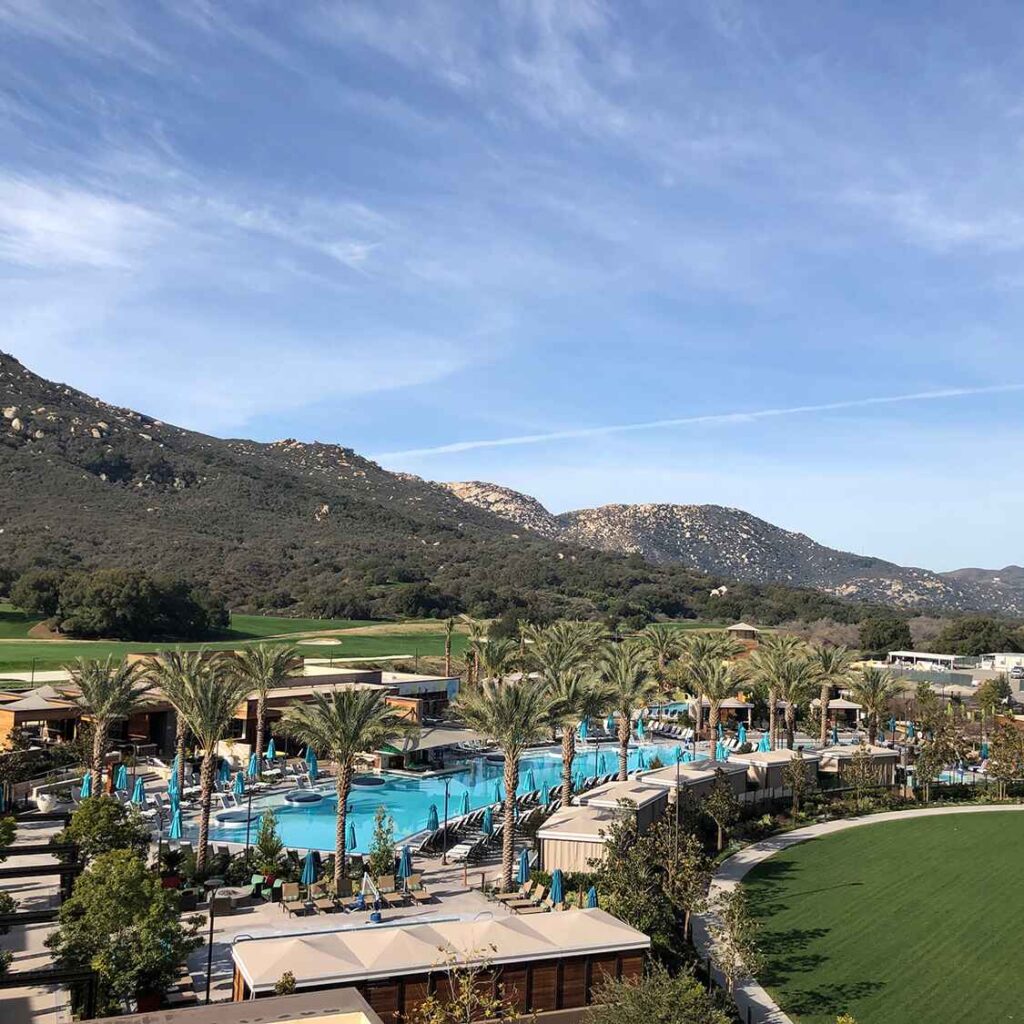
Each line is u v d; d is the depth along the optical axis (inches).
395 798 2192.4
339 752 1429.6
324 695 1576.0
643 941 1074.1
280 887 1382.9
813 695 3051.2
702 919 1389.0
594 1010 934.4
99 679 1797.5
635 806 1637.6
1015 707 3821.4
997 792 2418.8
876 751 2440.9
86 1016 861.8
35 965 1062.4
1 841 1206.9
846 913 1454.2
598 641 3410.4
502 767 2620.6
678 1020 839.7
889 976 1213.1
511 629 5634.8
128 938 924.0
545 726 1470.2
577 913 1122.0
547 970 1025.5
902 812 2201.0
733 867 1683.1
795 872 1669.5
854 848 1851.6
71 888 1103.0
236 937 1190.9
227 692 1499.8
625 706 2219.5
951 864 1754.4
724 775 1969.7
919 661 5137.8
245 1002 619.5
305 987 913.5
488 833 1777.8
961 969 1243.8
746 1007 1102.4
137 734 2449.6
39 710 2187.5
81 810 1331.2
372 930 1037.8
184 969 1082.1
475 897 1408.7
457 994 948.6
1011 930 1398.9
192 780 2096.5
